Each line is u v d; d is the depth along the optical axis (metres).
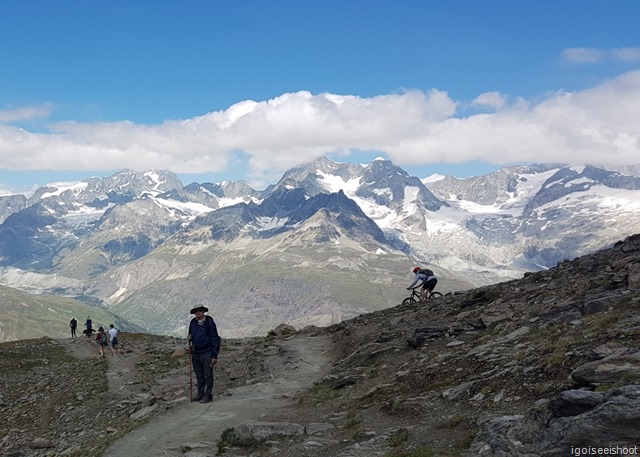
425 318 32.03
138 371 38.00
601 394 10.29
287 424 16.50
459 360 19.53
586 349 14.88
